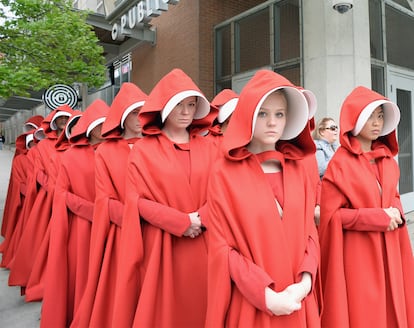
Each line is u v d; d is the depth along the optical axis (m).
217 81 8.54
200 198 2.28
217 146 2.49
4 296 3.90
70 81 7.03
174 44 9.19
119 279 2.25
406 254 2.47
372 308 2.25
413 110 7.33
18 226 4.57
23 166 5.16
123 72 12.03
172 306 2.19
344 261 2.38
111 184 2.65
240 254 1.66
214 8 8.60
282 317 1.62
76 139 3.20
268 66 7.14
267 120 1.72
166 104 2.20
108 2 10.09
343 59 5.83
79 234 2.97
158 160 2.27
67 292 3.03
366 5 6.00
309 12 6.07
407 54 7.41
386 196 2.35
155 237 2.23
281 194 1.79
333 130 3.90
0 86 5.70
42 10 6.39
